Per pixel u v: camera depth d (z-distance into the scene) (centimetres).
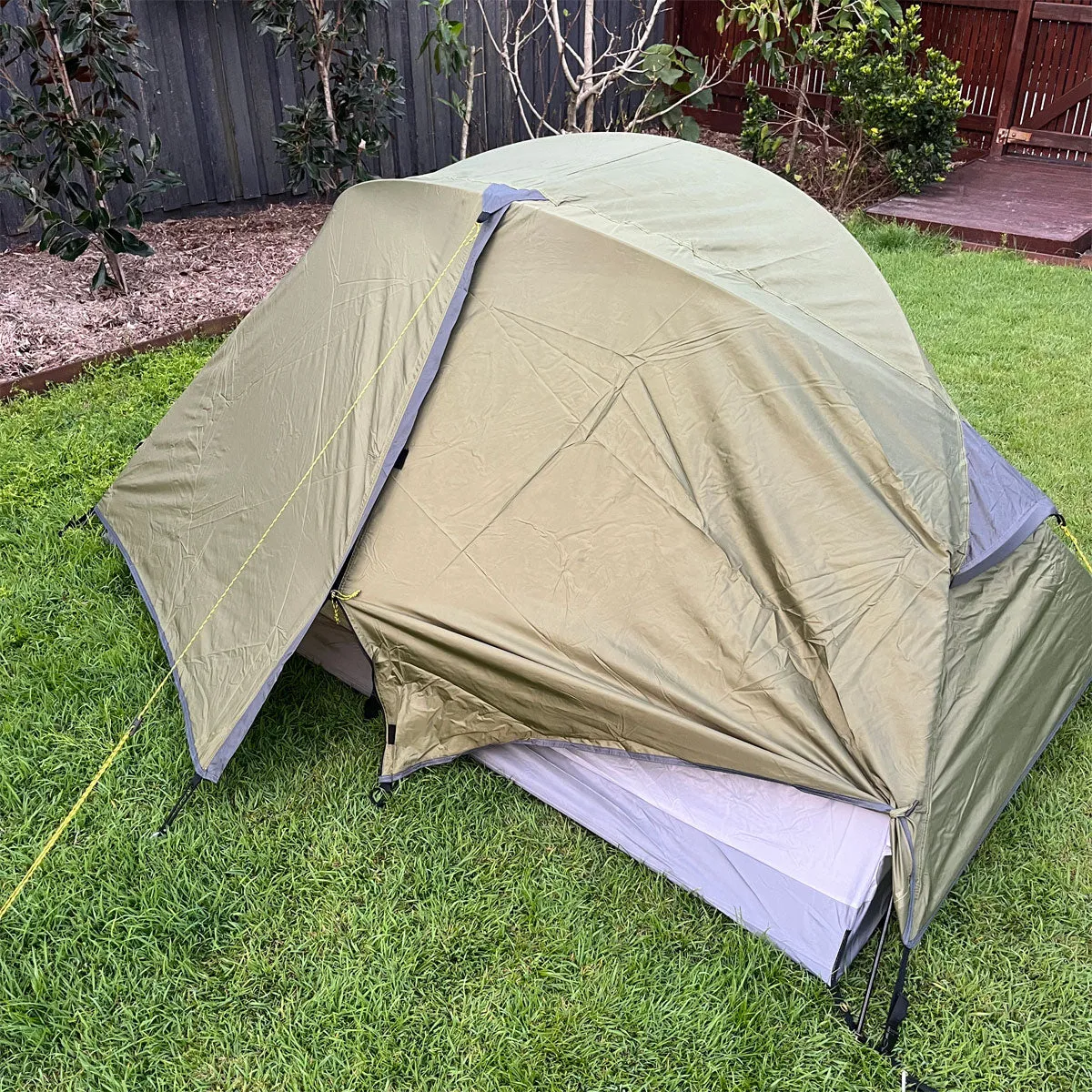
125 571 420
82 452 498
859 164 923
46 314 627
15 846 304
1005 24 1009
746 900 282
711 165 408
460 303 329
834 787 260
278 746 339
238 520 354
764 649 279
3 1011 260
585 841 310
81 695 359
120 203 727
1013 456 514
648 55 863
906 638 277
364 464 321
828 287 362
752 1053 254
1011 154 1075
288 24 706
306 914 286
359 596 311
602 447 307
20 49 581
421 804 318
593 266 325
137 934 279
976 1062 253
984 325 673
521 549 304
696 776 288
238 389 392
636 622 291
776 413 301
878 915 275
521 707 301
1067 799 327
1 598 401
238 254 733
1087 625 356
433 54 806
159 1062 252
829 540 290
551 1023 260
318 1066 249
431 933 281
